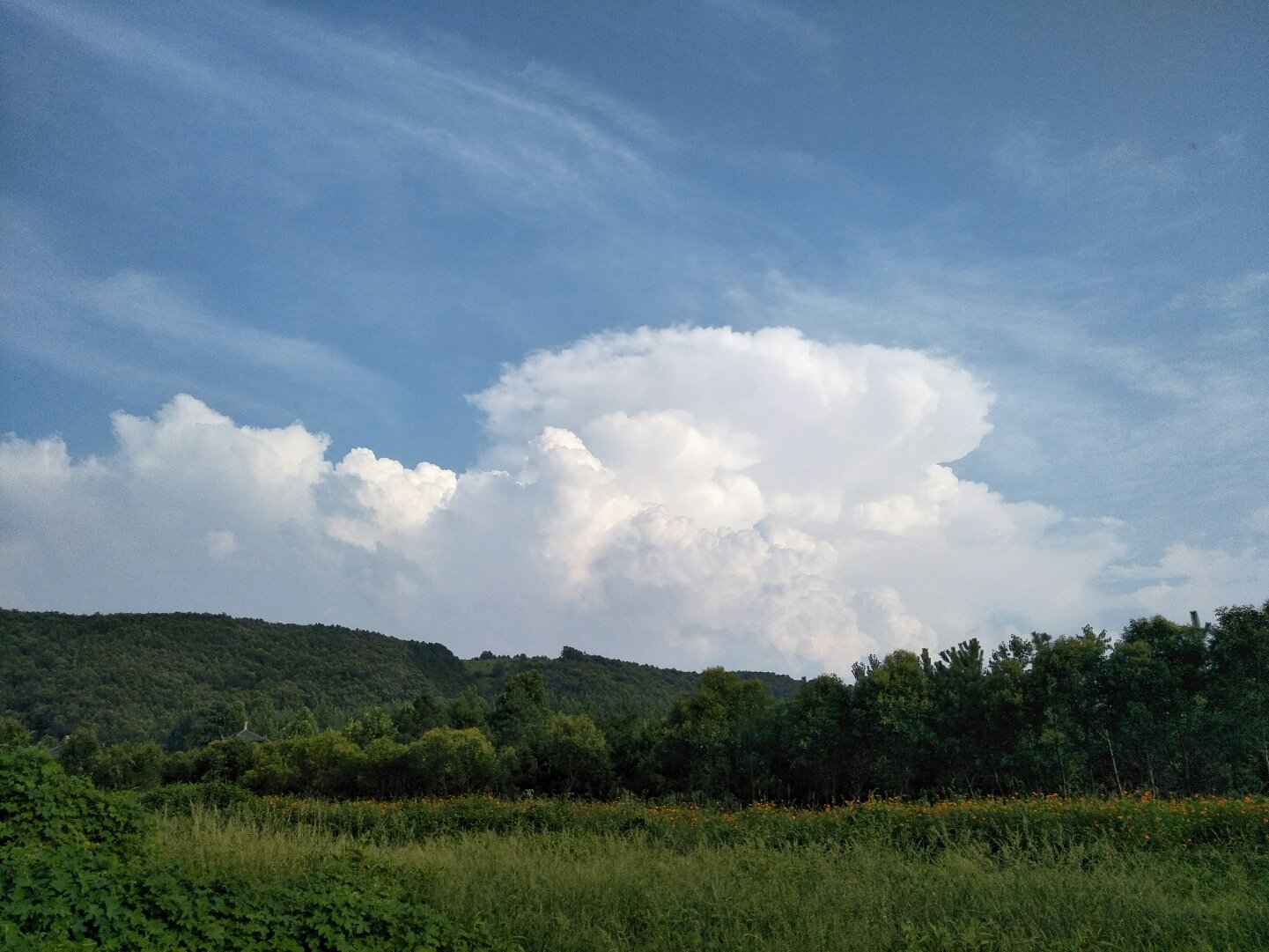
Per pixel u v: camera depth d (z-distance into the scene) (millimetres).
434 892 9664
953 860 11055
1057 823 12711
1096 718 21797
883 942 8102
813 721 28016
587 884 9961
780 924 8602
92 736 56719
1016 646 24609
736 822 16250
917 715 25422
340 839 15555
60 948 5730
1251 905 8484
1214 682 20156
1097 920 8453
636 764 36125
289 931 6941
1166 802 14461
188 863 10125
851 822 14742
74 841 8938
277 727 86125
